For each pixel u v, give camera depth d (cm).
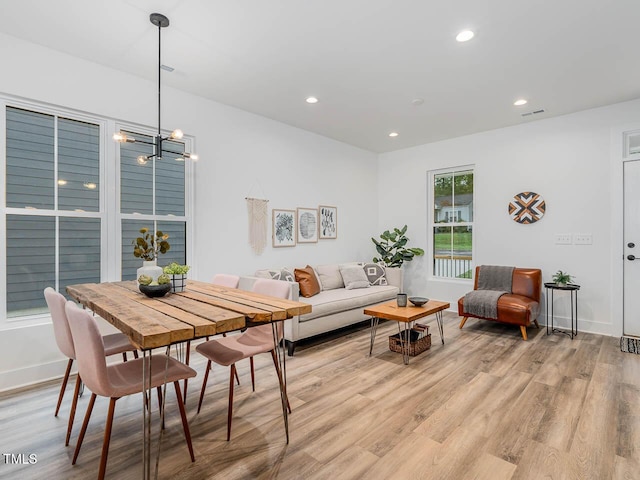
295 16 235
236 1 220
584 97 370
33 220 279
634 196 379
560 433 198
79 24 246
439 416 217
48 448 185
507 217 470
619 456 176
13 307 270
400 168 589
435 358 321
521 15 232
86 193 304
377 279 496
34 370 269
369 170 601
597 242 402
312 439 193
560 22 239
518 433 198
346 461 174
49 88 278
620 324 388
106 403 237
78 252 300
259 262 427
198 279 370
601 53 280
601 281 400
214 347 215
